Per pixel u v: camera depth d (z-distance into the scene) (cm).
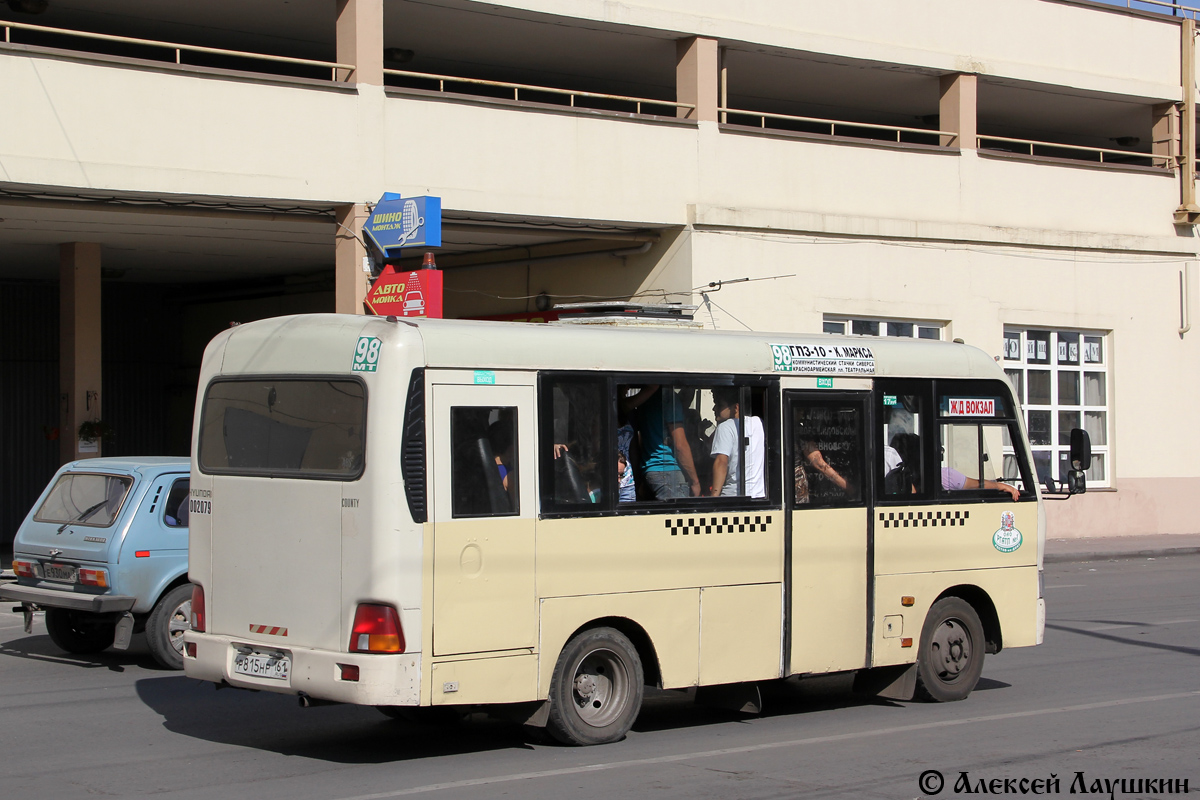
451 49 2159
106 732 869
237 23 2008
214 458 834
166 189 1598
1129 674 1130
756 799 688
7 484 2542
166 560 1093
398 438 741
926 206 2281
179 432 2870
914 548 969
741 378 893
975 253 2338
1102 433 2552
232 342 842
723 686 927
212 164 1631
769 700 1020
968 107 2356
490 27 2022
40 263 2298
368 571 732
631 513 830
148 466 1120
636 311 984
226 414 832
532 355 798
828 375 935
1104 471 2553
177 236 1973
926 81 2427
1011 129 2911
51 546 1117
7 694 1005
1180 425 2627
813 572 912
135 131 1579
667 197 2003
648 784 723
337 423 764
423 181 1792
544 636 788
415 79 2339
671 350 862
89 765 771
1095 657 1226
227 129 1642
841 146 2183
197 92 1620
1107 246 2509
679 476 860
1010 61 2419
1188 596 1744
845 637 927
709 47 2075
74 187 1546
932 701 997
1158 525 2588
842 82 2431
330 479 756
